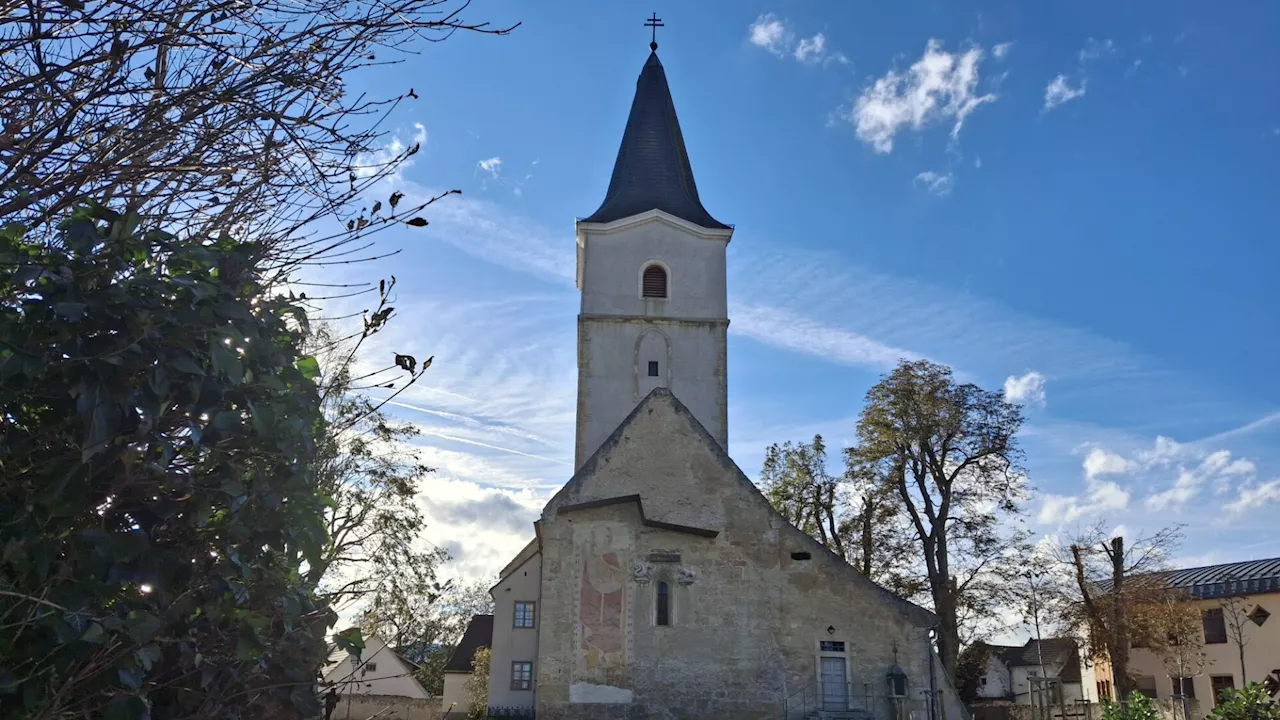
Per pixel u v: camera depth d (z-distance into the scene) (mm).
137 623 5691
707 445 26578
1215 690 51438
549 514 25406
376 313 7188
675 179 40438
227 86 5879
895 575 44156
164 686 6238
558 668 24266
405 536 32875
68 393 5809
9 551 5363
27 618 5148
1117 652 45406
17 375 5559
